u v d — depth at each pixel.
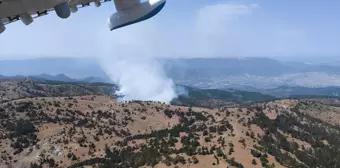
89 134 182.75
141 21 18.58
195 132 153.12
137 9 18.28
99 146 168.50
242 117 177.75
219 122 165.12
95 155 156.50
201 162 116.81
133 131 194.25
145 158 128.25
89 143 171.12
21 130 188.12
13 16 15.11
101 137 180.12
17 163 163.12
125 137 181.12
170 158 121.31
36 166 157.00
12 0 14.27
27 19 15.34
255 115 181.88
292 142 157.62
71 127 192.62
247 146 133.38
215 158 119.62
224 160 117.69
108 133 186.62
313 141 166.75
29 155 167.75
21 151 173.00
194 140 139.12
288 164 125.75
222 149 127.31
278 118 191.00
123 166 129.25
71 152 163.12
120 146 157.50
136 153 137.38
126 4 18.17
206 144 134.88
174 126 193.12
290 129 174.88
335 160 148.62
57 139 177.88
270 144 142.62
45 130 190.38
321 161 144.25
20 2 14.46
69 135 181.12
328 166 141.25
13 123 194.50
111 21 18.64
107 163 139.38
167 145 139.00
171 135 154.00
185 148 130.25
